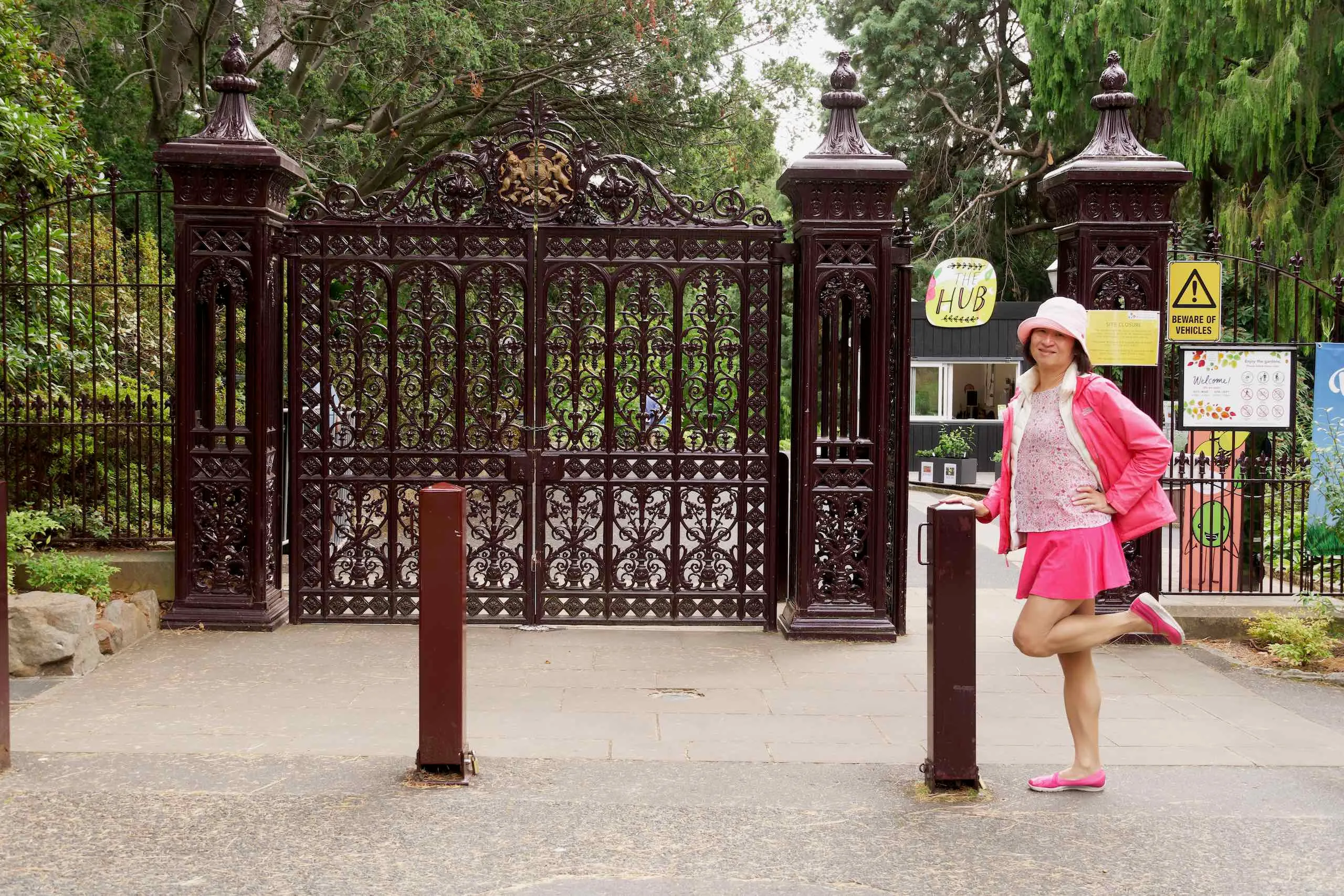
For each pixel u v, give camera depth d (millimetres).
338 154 15766
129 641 7023
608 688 6254
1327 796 4629
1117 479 4492
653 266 7555
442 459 7656
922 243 30469
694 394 7648
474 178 8266
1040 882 3809
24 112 8062
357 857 3934
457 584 4676
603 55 17734
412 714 5652
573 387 7605
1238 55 17906
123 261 9898
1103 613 7578
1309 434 8664
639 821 4293
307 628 7570
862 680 6484
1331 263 17406
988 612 8625
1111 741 5375
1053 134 23672
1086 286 7418
